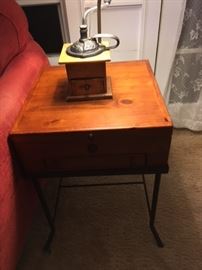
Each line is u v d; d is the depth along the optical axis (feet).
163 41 4.00
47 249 3.16
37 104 2.52
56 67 3.24
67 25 3.85
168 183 3.92
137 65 3.13
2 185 2.10
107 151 2.28
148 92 2.57
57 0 3.65
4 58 2.68
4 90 2.43
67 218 3.53
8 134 2.17
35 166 2.41
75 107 2.43
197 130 4.82
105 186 3.93
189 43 3.99
